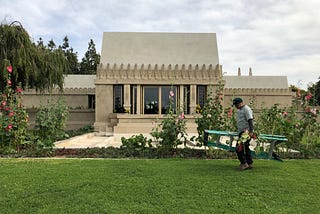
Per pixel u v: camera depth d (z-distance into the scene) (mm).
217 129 8930
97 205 4160
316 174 6176
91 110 26234
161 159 8016
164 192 4766
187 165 7031
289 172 6359
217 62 26078
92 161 7586
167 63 25750
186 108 23891
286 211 4039
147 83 23797
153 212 3938
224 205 4230
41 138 11352
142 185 5152
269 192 4867
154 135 9008
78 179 5539
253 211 4016
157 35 28016
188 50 26953
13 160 7734
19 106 9930
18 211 3928
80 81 36188
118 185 5141
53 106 14000
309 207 4195
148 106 24328
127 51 26406
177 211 3979
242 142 6547
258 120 10898
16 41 18109
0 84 17359
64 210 3971
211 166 6922
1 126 9227
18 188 4922
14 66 17625
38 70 19688
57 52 22078
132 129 21016
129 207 4094
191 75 23859
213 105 9109
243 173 6176
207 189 4969
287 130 9500
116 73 23859
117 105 24328
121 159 8062
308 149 9039
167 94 24453
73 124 25953
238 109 7043
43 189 4871
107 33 27734
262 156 7461
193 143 12031
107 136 20297
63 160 7762
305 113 9586
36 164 7090
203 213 3934
